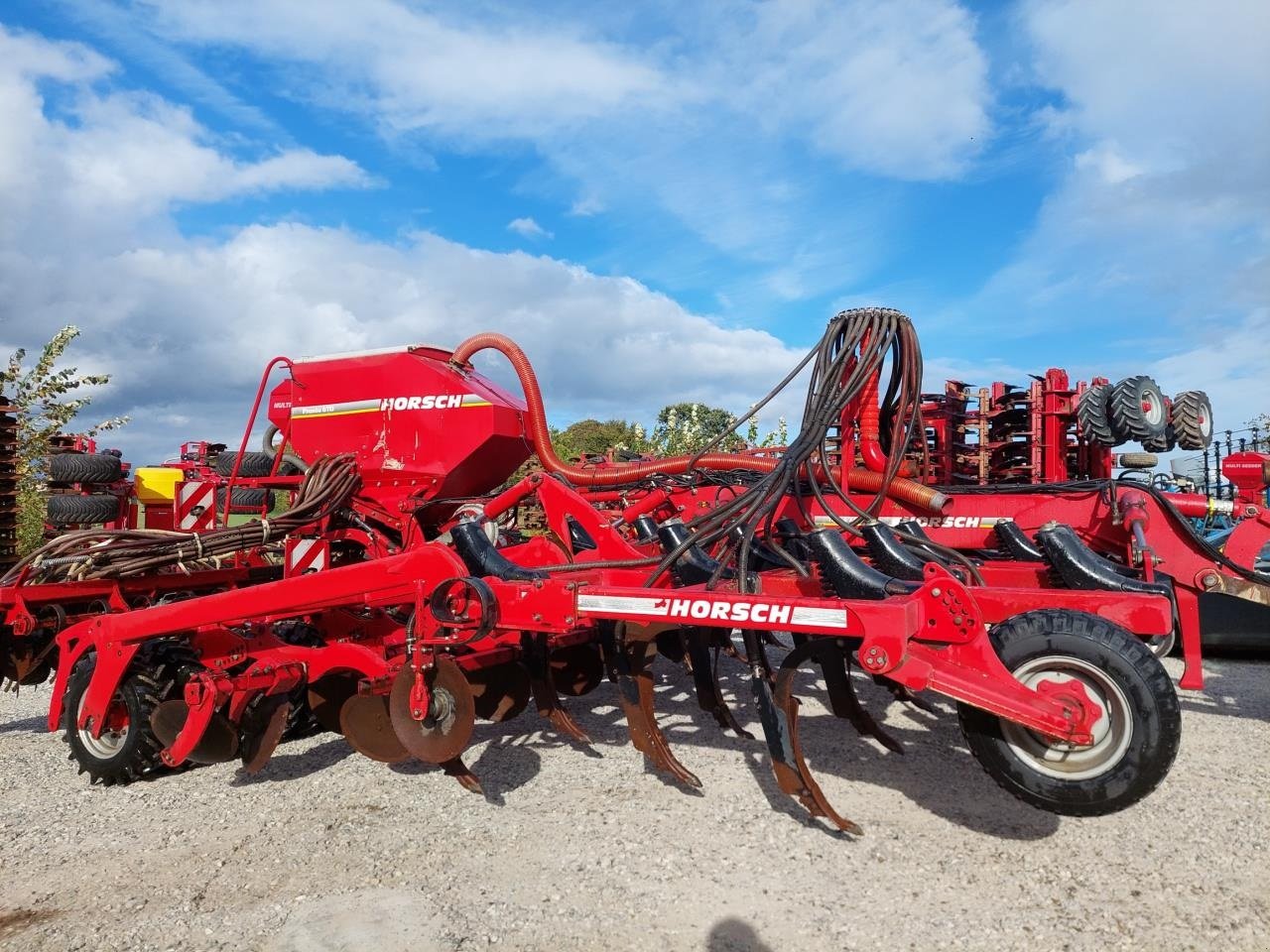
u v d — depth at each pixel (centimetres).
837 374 477
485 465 655
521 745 484
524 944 275
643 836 355
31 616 490
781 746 349
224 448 873
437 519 670
